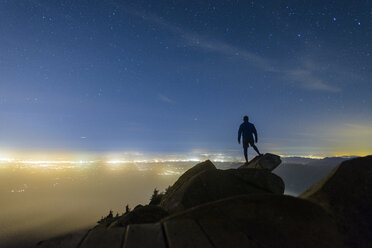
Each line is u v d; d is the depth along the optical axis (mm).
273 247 1937
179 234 2039
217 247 1885
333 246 1992
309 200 2609
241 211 2398
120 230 2135
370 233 2104
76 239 1977
